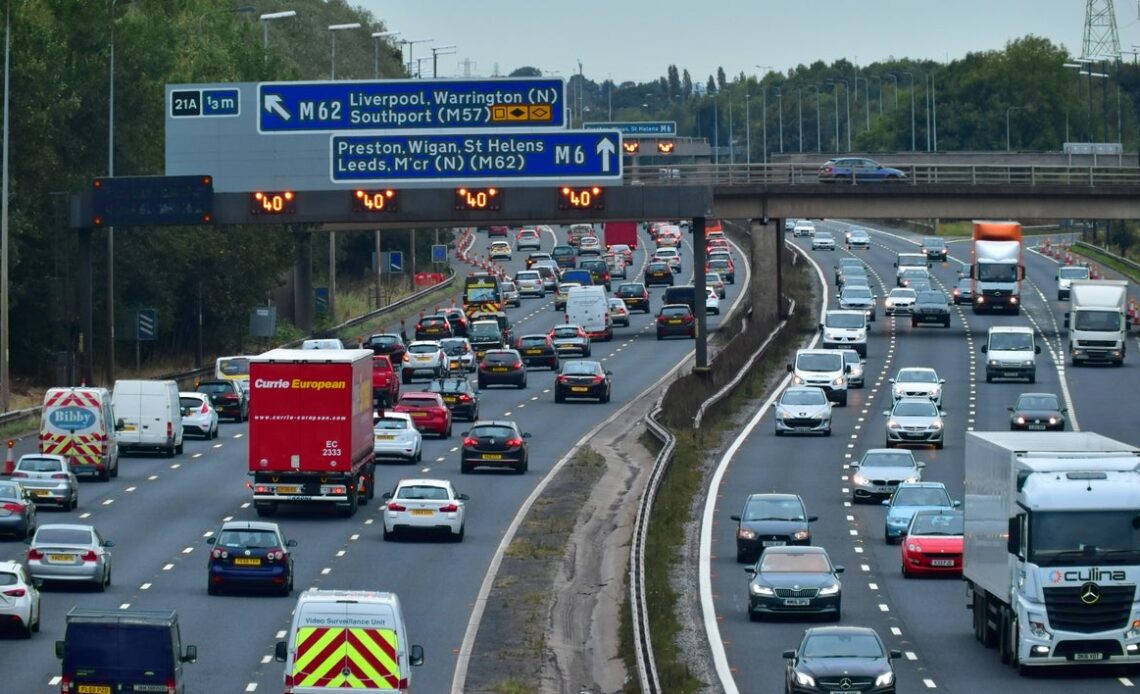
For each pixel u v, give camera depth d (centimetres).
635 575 11294
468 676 9931
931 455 18700
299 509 15450
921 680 9550
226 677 9444
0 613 10212
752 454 18938
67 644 7869
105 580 11788
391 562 13112
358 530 14362
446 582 12488
